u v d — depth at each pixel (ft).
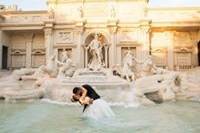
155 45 147.23
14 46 156.25
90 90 34.60
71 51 144.36
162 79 77.15
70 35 144.25
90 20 140.77
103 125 29.48
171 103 62.28
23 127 28.96
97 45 103.19
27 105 56.08
